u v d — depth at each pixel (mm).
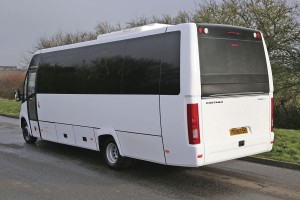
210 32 6152
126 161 7504
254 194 6012
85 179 7027
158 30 6473
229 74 6328
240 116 6488
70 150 10086
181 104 5945
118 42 7312
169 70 6164
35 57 10312
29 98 10562
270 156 8180
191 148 5867
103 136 7832
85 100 8188
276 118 16672
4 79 35875
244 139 6535
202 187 6426
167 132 6215
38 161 8695
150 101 6508
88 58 8125
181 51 5996
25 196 5992
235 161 8281
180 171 7512
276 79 16891
